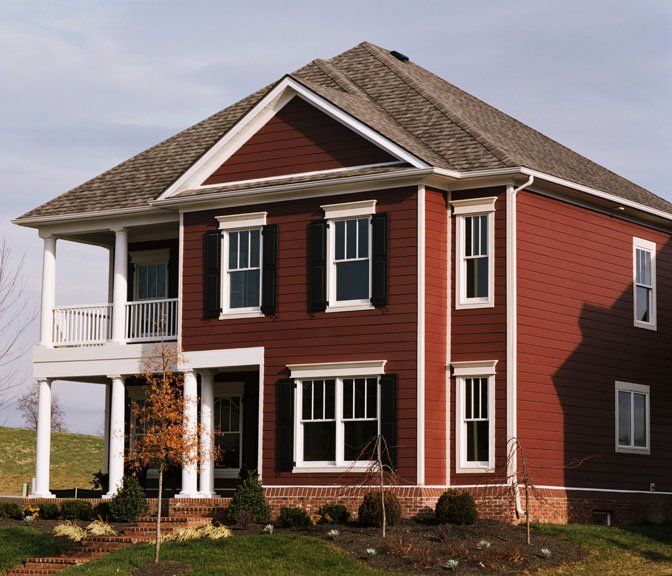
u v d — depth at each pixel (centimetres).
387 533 2750
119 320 3516
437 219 3072
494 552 2608
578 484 3181
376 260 3062
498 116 3878
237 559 2609
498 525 2838
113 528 3078
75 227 3628
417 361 2994
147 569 2583
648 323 3569
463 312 3062
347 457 3067
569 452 3161
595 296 3338
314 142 3212
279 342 3195
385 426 3009
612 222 3450
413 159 3020
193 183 3388
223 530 2812
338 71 3656
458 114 3347
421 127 3291
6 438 5619
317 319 3145
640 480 3441
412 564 2550
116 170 3800
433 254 3050
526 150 3406
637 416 3478
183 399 3083
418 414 2977
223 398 3659
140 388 3828
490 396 3003
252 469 3544
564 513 3098
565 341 3194
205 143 3753
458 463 3019
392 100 3472
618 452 3356
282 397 3169
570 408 3186
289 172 3241
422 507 2920
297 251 3198
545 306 3133
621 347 3425
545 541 2728
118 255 3553
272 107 3278
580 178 3375
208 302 3316
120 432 3459
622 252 3481
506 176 3025
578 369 3234
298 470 3117
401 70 3634
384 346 3042
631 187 3872
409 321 3016
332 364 3094
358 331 3081
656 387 3562
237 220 3291
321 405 3127
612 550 2723
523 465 2811
